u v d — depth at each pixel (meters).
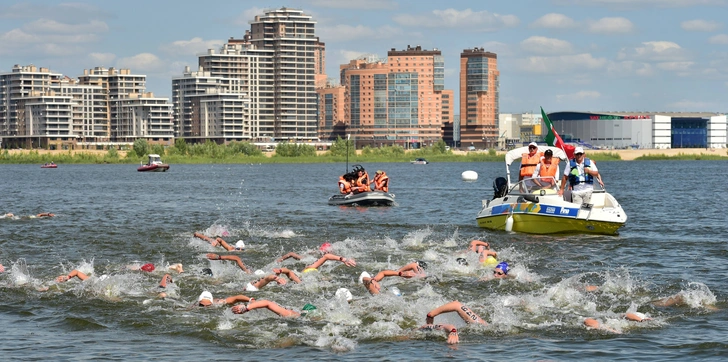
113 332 16.94
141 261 26.27
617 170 135.88
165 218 42.94
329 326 17.02
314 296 19.84
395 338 16.27
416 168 161.12
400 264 24.55
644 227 36.12
